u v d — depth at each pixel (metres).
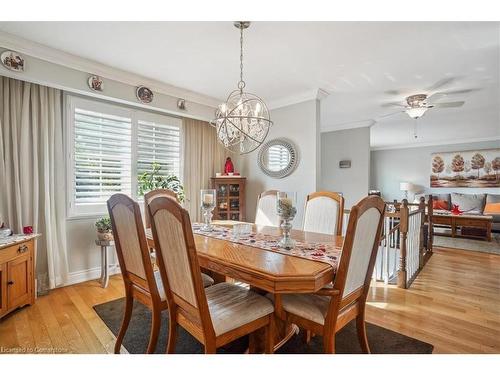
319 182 3.71
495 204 6.23
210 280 2.08
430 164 7.89
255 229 2.49
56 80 2.66
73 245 3.11
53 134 2.88
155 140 3.84
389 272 3.38
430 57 2.63
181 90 3.65
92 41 2.39
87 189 3.19
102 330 2.10
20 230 2.66
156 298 1.62
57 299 2.66
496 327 2.17
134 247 1.64
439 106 3.54
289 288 1.28
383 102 4.09
